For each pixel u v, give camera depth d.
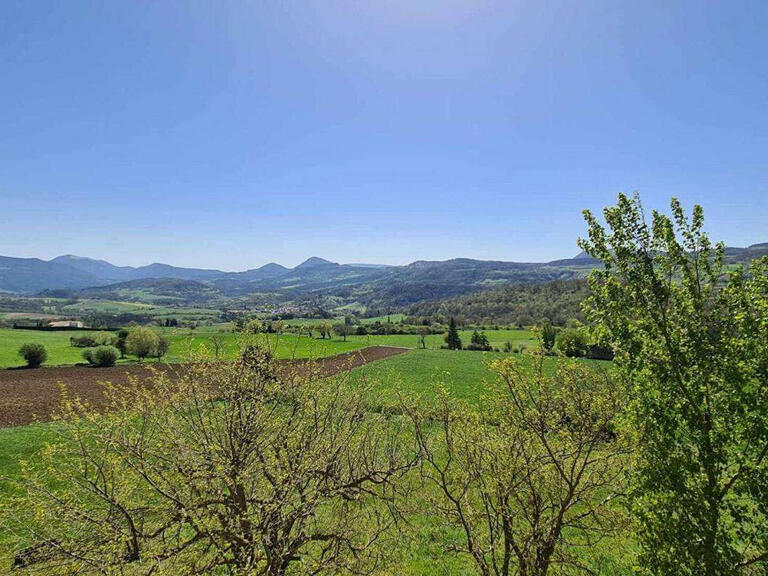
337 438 6.85
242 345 6.56
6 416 26.58
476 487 7.16
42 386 36.28
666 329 6.80
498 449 6.80
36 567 4.83
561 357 7.10
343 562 6.28
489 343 83.00
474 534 6.97
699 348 6.48
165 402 5.92
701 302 6.58
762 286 6.15
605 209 7.29
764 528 5.76
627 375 7.07
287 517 5.79
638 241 7.04
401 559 9.30
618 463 6.83
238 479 5.42
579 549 9.49
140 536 5.16
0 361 49.59
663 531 6.30
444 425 7.19
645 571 6.63
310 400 6.69
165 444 5.72
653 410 6.70
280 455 6.32
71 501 5.50
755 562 5.82
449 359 62.44
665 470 6.48
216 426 6.06
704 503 6.19
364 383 7.89
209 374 6.16
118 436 5.57
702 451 6.26
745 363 6.05
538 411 6.61
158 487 5.46
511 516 6.57
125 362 50.94
